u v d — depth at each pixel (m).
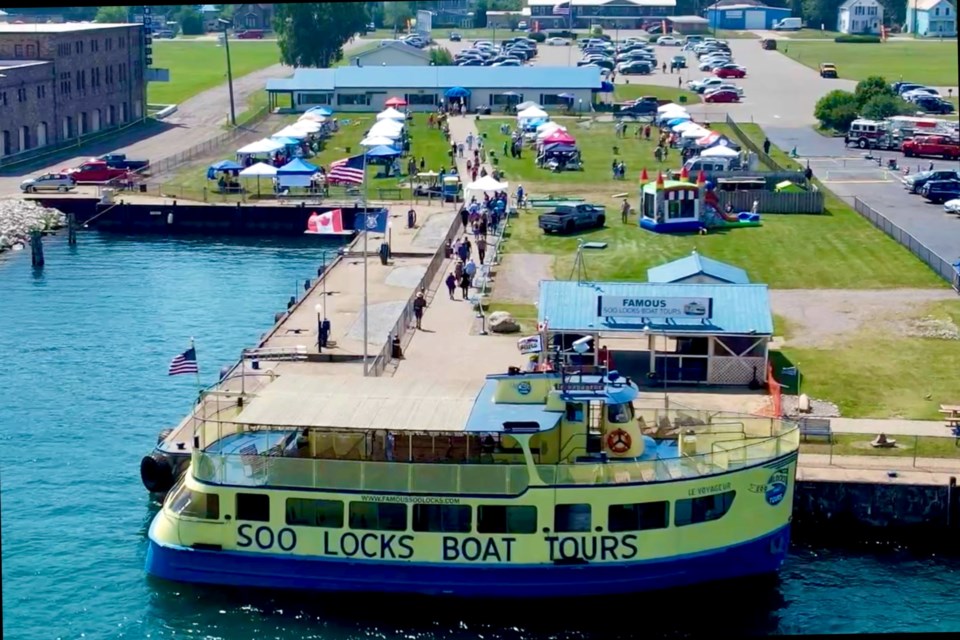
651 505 70.25
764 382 98.12
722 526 71.31
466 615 70.38
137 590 71.50
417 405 72.94
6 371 107.19
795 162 197.38
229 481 70.62
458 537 70.06
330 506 70.38
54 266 147.75
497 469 69.50
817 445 86.56
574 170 190.38
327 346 104.94
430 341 108.75
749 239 146.50
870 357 104.38
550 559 70.19
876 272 131.12
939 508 80.38
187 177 186.75
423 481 69.81
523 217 161.00
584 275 130.12
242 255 155.12
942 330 111.38
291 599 71.06
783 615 70.81
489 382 75.62
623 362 102.50
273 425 70.25
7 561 74.00
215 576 71.44
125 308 128.25
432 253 141.50
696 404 93.56
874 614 71.00
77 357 111.38
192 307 128.75
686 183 150.38
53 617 68.75
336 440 71.44
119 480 85.31
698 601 71.81
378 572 70.62
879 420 90.94
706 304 98.38
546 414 71.56
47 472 86.38
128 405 99.38
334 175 123.94
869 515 80.88
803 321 114.31
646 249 141.62
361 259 139.38
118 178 183.00
